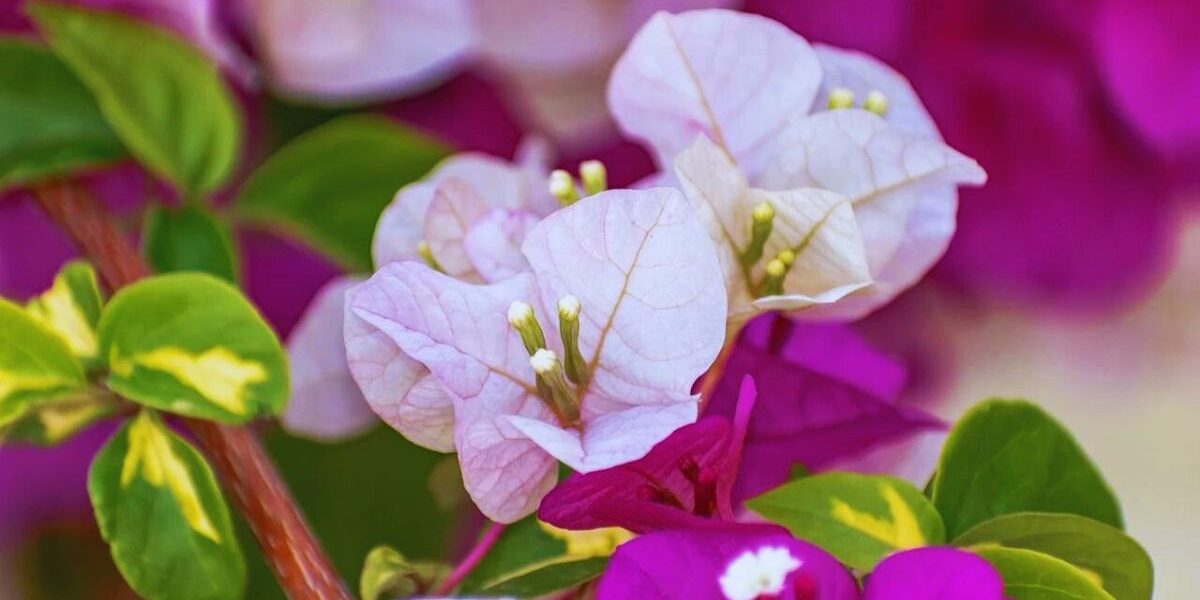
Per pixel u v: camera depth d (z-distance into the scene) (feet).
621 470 1.61
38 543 2.02
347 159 1.91
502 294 1.65
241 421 1.69
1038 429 1.71
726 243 1.67
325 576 1.72
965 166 1.69
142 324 1.71
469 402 1.63
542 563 1.69
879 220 1.70
